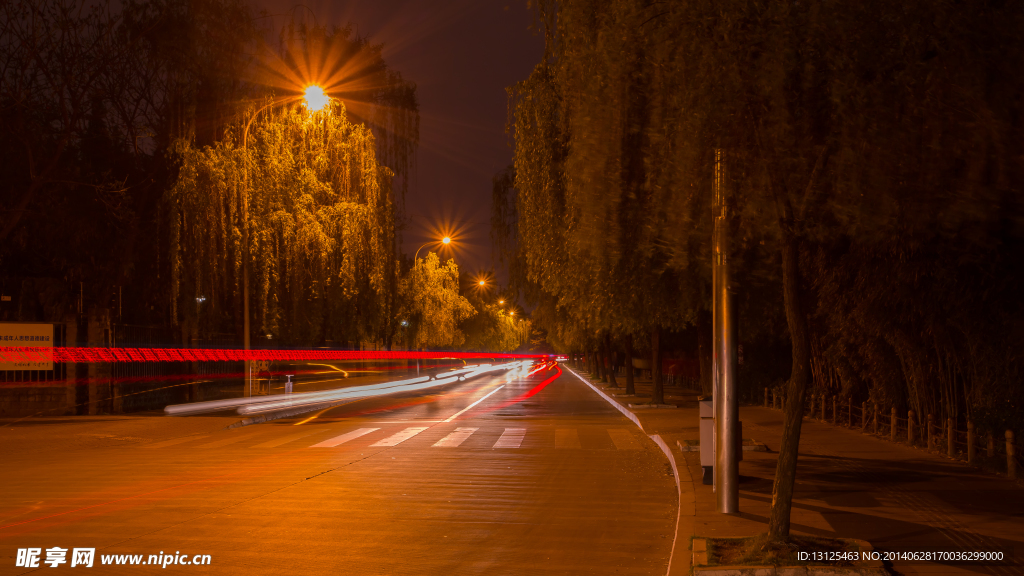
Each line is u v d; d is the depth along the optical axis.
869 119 6.97
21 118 25.58
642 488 11.57
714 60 7.05
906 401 16.88
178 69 27.17
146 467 13.91
